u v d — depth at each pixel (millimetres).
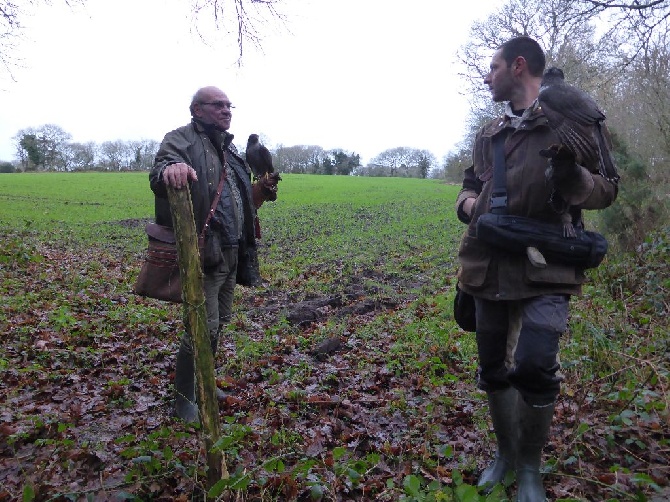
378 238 16344
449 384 4531
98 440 3604
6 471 3281
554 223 2674
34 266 10125
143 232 17891
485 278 2809
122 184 43094
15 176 52438
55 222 20188
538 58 2830
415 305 7309
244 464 3125
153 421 3912
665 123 9477
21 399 4281
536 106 2680
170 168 2631
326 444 3643
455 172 50875
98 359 5227
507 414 2979
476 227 2844
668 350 4465
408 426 3869
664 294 5832
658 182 8734
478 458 3342
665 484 2914
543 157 2645
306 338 6043
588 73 10281
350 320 6836
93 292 8148
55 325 6125
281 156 77688
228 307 4297
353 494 3031
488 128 2938
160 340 5969
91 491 2904
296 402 4262
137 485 2951
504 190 2727
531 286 2660
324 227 19594
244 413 3975
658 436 3371
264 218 22922
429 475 3133
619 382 3881
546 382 2604
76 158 77312
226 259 3926
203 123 3787
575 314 5301
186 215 2592
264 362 5176
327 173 76875
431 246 14375
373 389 4609
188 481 2980
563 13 9773
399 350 5379
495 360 2926
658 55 9461
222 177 3822
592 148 2420
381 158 82062
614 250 7816
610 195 2648
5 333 5770
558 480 3000
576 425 3328
